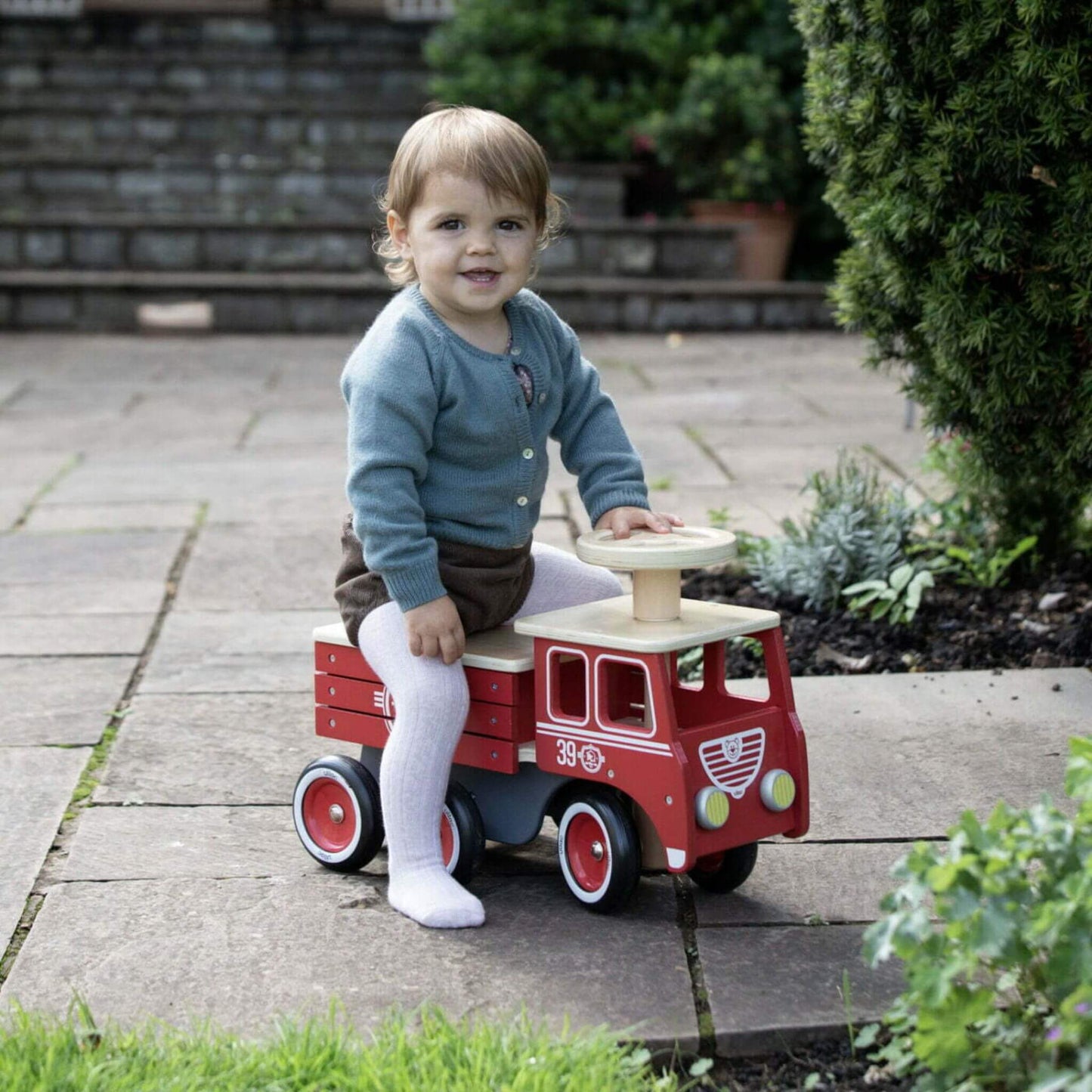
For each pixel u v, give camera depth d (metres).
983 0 3.64
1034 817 2.21
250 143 13.39
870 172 4.04
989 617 4.59
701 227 12.20
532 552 3.27
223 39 14.55
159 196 12.91
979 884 2.15
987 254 3.76
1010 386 3.92
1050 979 2.13
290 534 5.95
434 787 2.93
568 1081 2.25
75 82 13.91
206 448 7.62
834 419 8.05
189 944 2.81
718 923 2.87
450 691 2.92
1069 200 3.67
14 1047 2.34
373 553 2.88
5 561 5.62
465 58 12.98
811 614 4.75
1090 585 4.77
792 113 12.33
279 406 8.77
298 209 12.93
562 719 2.88
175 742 3.84
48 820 3.38
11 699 4.18
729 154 12.40
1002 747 3.67
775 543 5.11
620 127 12.71
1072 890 2.09
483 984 2.64
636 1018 2.53
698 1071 2.43
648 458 7.11
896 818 3.31
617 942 2.79
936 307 3.91
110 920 2.91
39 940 2.83
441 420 2.95
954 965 2.10
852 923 2.86
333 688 3.22
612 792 2.89
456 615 2.93
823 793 3.44
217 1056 2.35
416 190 2.92
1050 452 4.00
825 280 12.79
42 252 12.16
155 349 10.95
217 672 4.39
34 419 8.43
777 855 3.15
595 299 11.71
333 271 12.27
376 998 2.60
